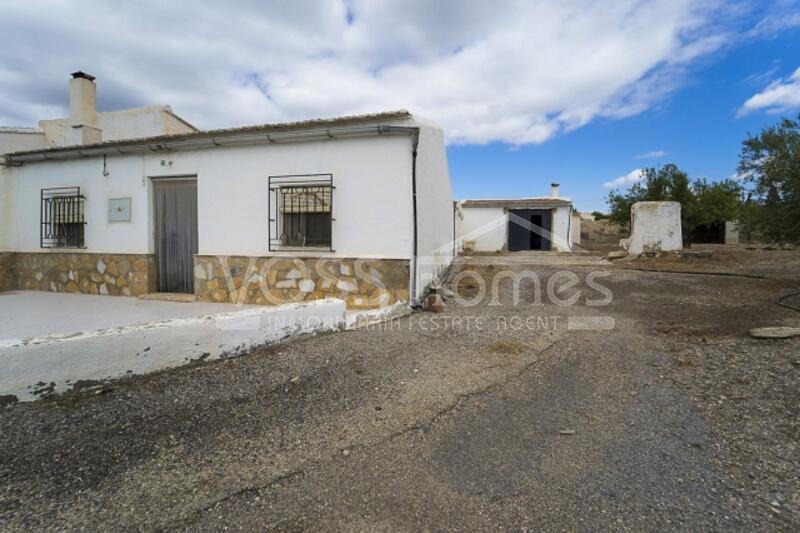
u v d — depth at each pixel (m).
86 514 1.89
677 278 8.98
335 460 2.34
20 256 8.39
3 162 8.16
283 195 6.72
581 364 3.95
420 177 6.69
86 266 7.84
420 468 2.25
